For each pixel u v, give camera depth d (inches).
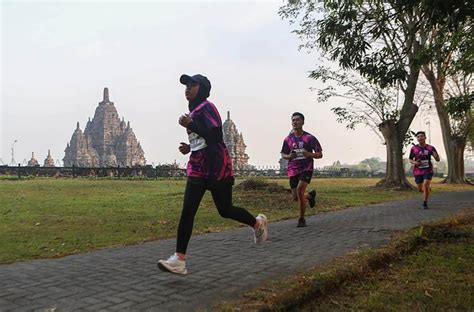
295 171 286.0
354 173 2287.2
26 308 120.1
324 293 129.8
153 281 146.3
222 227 290.8
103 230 278.8
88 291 135.4
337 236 235.1
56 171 1185.4
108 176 1237.1
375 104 828.0
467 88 880.9
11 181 896.3
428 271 154.6
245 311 109.7
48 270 166.4
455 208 399.5
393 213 359.9
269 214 378.6
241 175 1807.3
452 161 1196.5
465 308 117.5
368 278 147.6
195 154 153.2
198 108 152.5
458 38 252.1
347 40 214.5
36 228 285.3
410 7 185.2
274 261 174.4
